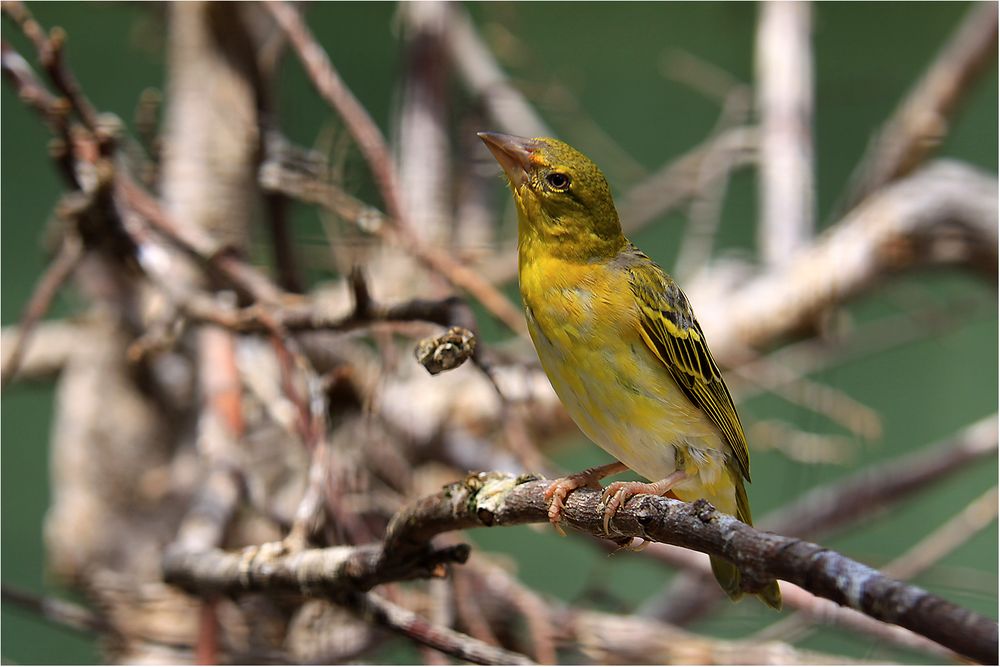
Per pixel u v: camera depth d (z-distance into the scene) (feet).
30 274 47.34
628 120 50.16
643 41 49.29
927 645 27.73
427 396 35.06
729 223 50.57
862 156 50.03
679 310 22.71
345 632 29.89
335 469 26.89
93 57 46.14
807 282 37.76
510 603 29.19
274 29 35.91
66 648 40.88
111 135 27.58
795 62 42.14
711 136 46.78
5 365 29.89
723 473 23.16
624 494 17.44
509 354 29.71
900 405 49.11
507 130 40.81
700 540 13.99
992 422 37.93
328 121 36.91
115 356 38.32
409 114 37.32
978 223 38.42
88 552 36.88
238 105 36.11
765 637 30.78
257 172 32.40
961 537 32.99
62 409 39.37
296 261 32.17
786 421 46.24
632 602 42.16
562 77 47.24
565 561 45.16
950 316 42.57
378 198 34.50
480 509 18.38
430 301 20.98
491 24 43.47
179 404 38.34
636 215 43.37
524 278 22.72
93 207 27.09
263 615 32.58
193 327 34.76
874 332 43.01
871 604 11.30
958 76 40.42
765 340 38.19
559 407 35.94
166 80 45.03
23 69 27.22
